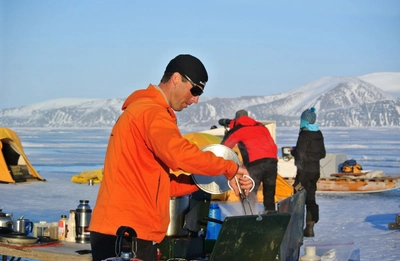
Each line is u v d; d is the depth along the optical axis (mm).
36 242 5129
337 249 5074
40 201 13445
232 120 9492
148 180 3840
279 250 4223
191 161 3674
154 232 3861
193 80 3936
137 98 3932
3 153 17797
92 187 16594
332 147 42625
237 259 3961
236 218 3773
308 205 9086
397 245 8547
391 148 41500
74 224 5285
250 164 9078
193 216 4688
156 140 3689
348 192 15055
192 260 4480
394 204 13062
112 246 3818
